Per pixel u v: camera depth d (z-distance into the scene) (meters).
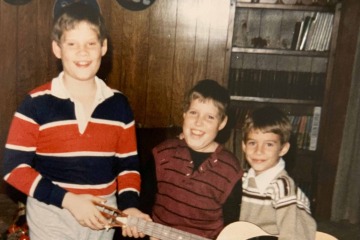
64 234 1.21
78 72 1.17
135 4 2.70
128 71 2.80
